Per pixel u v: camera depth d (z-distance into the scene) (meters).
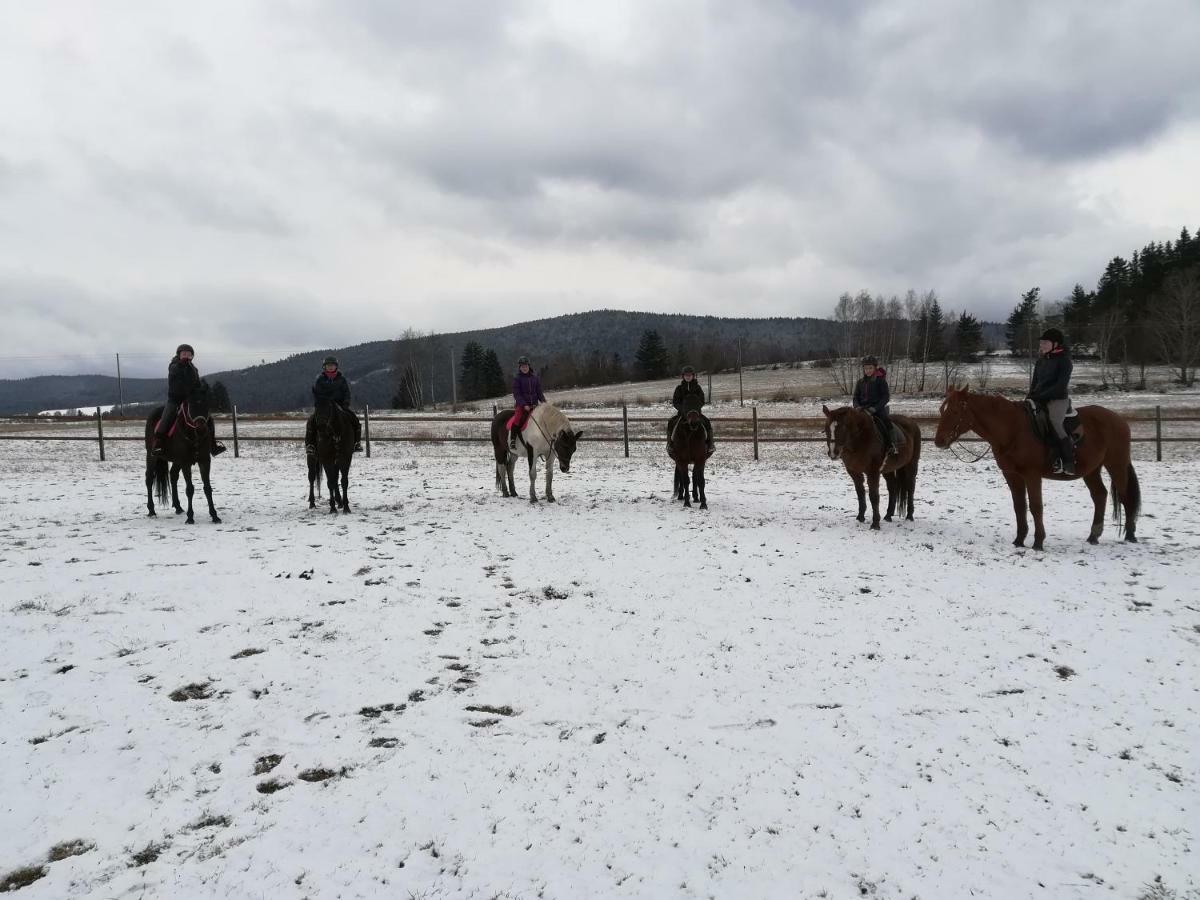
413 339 93.88
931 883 3.06
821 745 4.18
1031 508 8.96
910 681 5.05
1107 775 3.88
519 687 4.93
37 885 2.93
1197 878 3.08
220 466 18.33
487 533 9.84
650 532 9.95
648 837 3.33
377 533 9.79
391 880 3.01
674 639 5.84
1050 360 8.87
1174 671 5.20
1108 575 7.68
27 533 9.45
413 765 3.91
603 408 38.81
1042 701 4.75
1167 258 71.69
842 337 78.69
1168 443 21.88
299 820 3.40
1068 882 3.07
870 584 7.39
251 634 5.79
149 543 8.91
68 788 3.63
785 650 5.62
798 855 3.22
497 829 3.37
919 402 36.78
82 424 33.75
